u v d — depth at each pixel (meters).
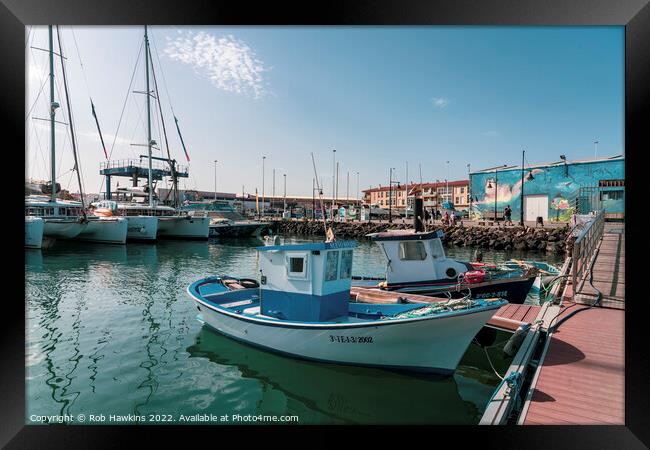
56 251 25.72
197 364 7.52
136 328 9.66
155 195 40.09
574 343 6.83
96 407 5.84
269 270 7.94
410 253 11.04
